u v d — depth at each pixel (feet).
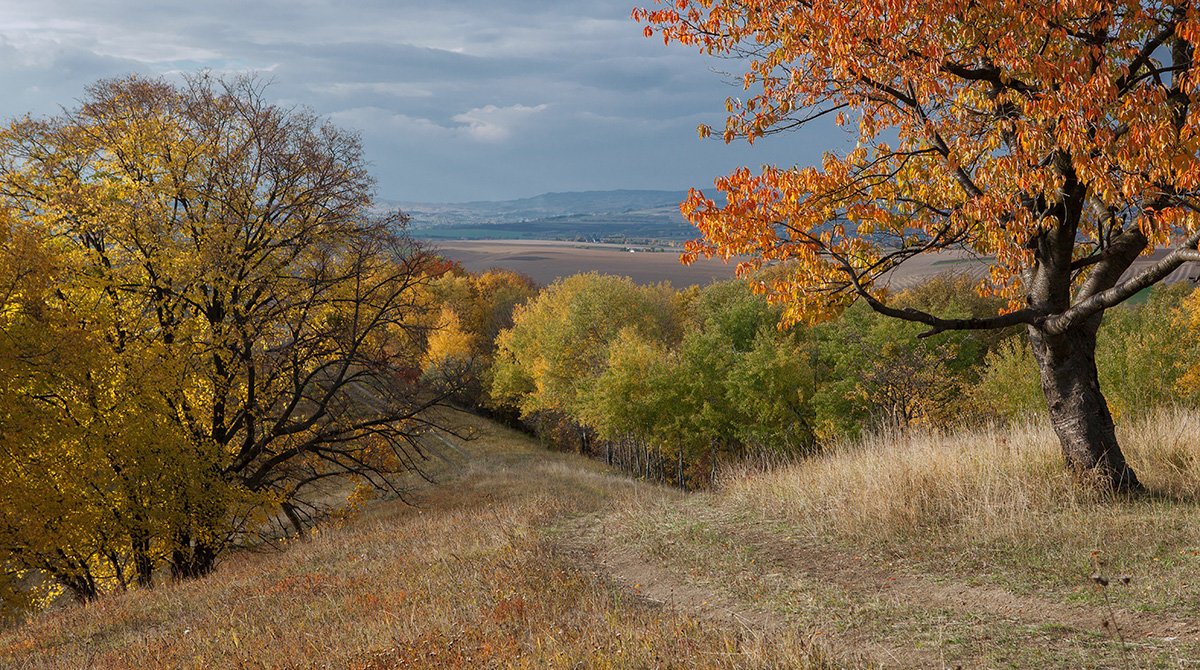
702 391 124.67
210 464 54.29
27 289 46.70
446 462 127.13
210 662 21.84
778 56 26.20
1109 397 69.26
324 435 64.23
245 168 61.26
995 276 30.35
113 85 61.31
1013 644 16.02
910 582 21.58
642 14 27.07
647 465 148.87
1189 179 18.94
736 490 36.91
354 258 64.85
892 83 24.75
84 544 52.75
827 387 116.06
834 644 17.44
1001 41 21.83
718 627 19.07
